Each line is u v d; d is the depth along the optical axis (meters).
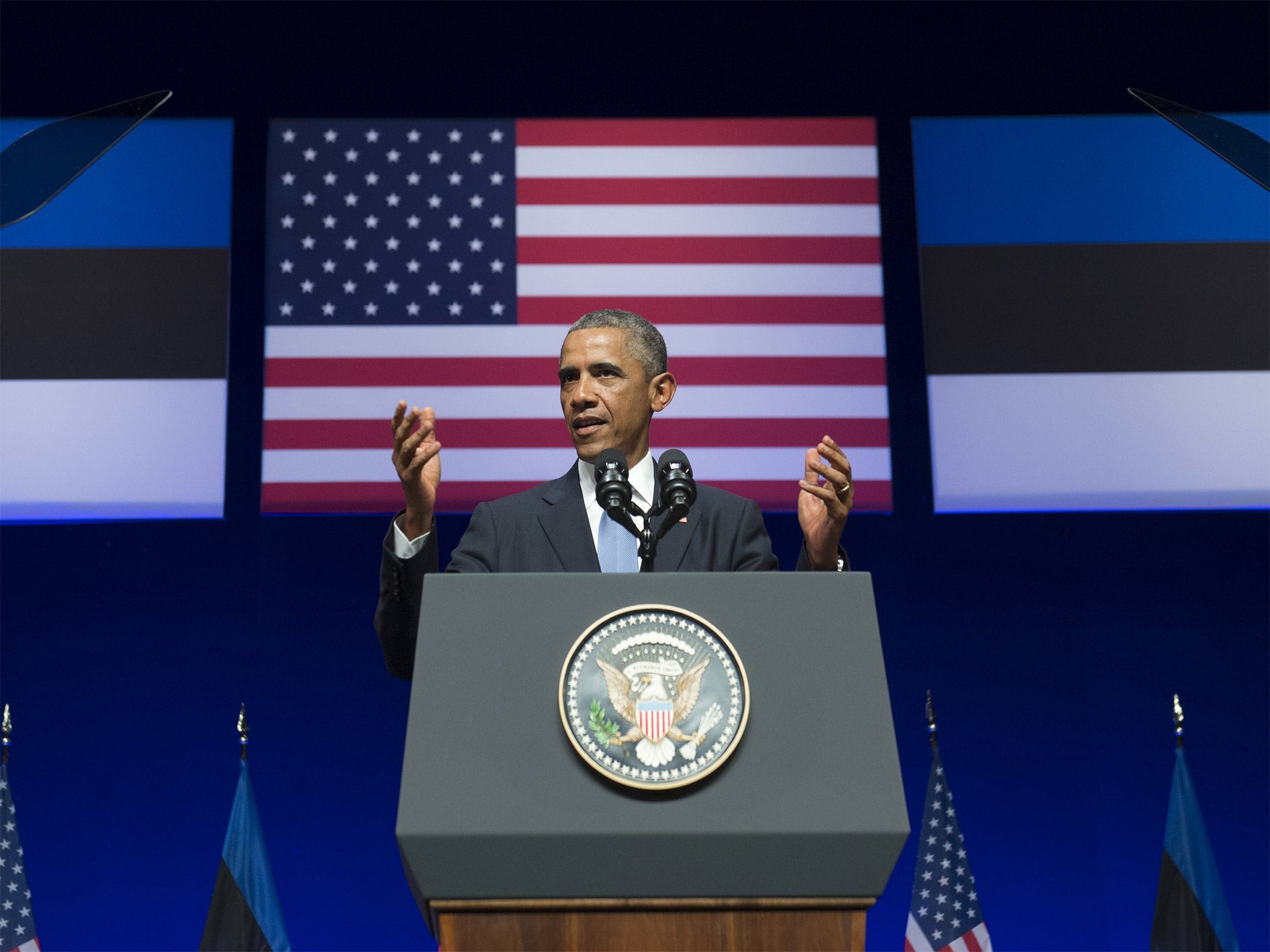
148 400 20.66
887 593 21.00
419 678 4.74
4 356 20.56
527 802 4.55
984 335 21.23
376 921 19.66
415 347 20.62
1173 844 18.41
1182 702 20.77
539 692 4.72
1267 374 21.06
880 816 4.59
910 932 17.80
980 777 20.42
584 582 4.92
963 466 20.81
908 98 22.28
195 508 20.44
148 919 19.39
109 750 19.98
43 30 21.94
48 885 19.44
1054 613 21.05
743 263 21.03
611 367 8.12
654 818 4.54
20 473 20.20
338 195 21.19
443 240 21.05
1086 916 19.89
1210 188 21.73
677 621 4.82
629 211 21.19
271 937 17.75
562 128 21.58
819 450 6.20
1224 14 22.61
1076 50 22.44
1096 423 20.92
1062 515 21.36
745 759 4.66
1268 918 19.83
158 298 21.02
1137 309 21.31
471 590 4.89
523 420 20.45
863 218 21.22
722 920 4.56
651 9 22.47
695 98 22.12
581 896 4.51
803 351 20.72
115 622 20.44
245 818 18.17
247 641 20.50
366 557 20.91
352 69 21.98
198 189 21.47
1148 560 21.28
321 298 20.77
